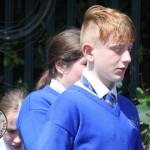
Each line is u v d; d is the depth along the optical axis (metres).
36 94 7.42
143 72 12.04
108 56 6.14
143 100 11.17
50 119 6.12
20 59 11.59
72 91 6.22
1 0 12.12
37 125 7.03
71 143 6.06
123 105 6.62
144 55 12.02
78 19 11.71
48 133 6.00
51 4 11.62
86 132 6.07
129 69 11.70
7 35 11.45
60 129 6.01
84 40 6.36
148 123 10.95
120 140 6.12
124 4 11.99
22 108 7.39
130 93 11.52
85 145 6.06
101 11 6.33
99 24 6.18
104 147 6.05
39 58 11.69
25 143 7.04
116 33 6.06
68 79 7.55
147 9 12.27
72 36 7.65
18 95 8.07
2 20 12.09
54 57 7.66
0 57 11.98
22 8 12.04
